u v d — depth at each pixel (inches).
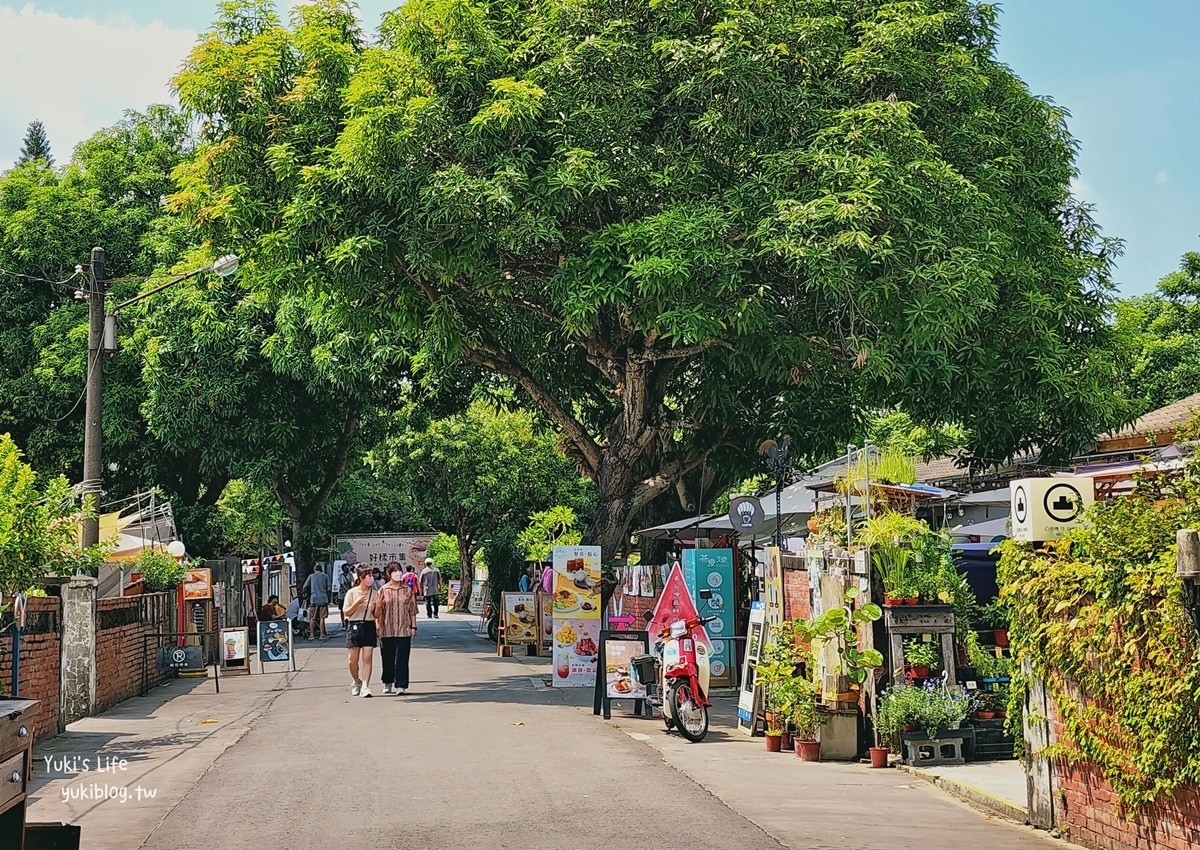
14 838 183.2
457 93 674.2
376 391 1115.9
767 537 909.8
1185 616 258.1
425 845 301.4
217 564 1071.0
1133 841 289.3
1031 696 342.0
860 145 647.1
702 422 871.1
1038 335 750.5
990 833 327.0
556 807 351.6
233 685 769.6
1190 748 259.8
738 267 630.5
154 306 1168.8
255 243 720.3
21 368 1293.1
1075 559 316.5
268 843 305.1
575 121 661.3
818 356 697.0
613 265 645.3
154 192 1379.2
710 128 655.1
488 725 547.8
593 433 1022.4
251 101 724.0
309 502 1422.2
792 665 481.4
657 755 461.7
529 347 890.7
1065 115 844.0
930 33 751.1
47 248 1275.8
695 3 687.7
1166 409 835.4
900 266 636.7
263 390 1179.9
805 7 721.0
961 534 694.5
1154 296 1285.7
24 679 482.9
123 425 1234.0
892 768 441.4
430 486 1907.0
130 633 693.9
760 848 299.1
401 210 660.7
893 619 457.1
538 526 1428.4
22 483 476.7
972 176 751.7
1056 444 815.7
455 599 2341.3
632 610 764.0
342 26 792.9
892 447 561.3
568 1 690.8
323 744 484.7
